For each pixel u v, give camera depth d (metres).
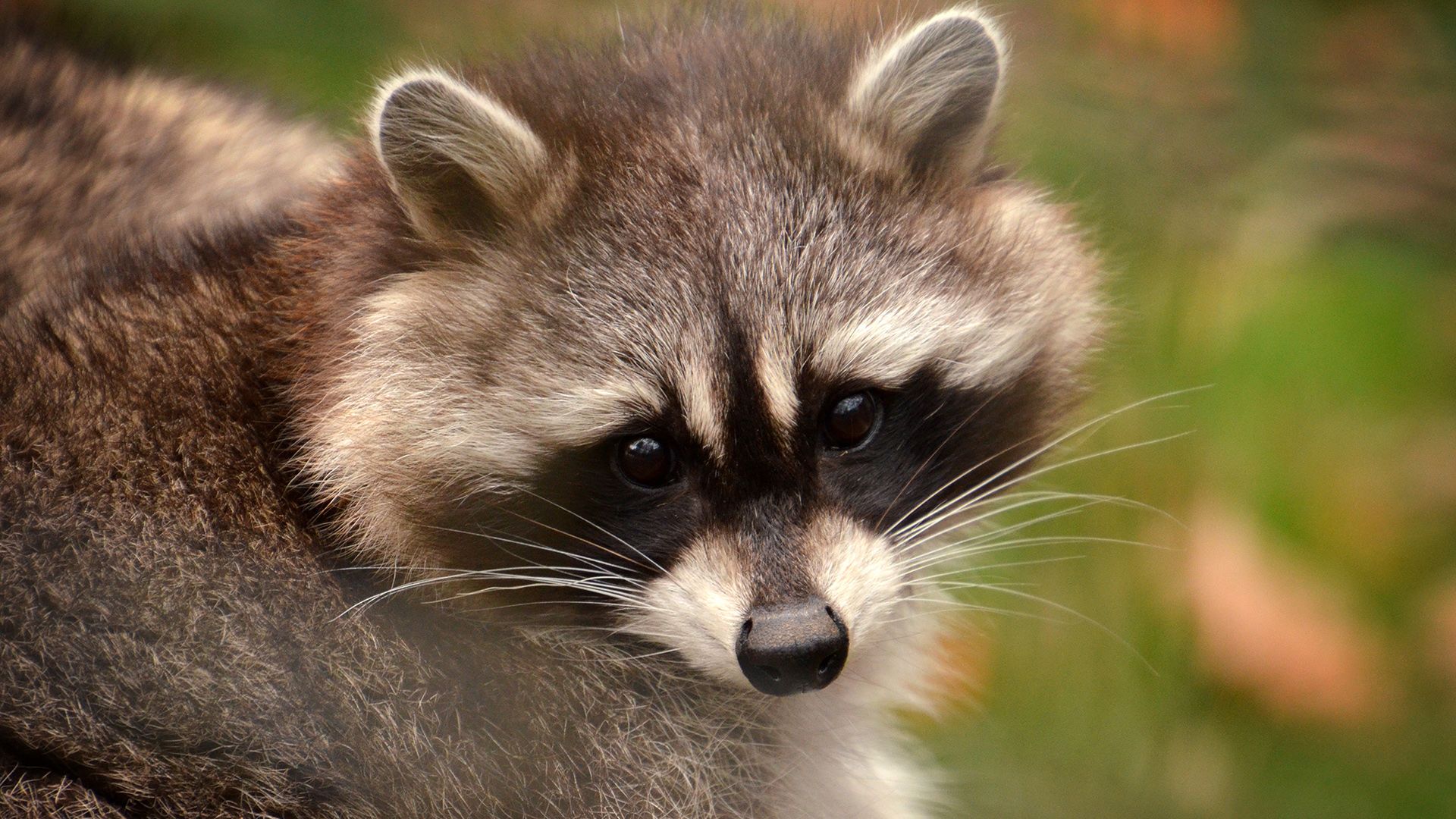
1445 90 10.45
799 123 6.95
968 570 7.59
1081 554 9.23
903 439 6.90
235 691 6.22
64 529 6.22
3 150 8.49
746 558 6.49
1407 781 8.89
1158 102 10.23
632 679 7.16
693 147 6.83
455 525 6.85
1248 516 9.65
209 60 10.77
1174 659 9.02
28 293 7.57
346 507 6.74
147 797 6.11
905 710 8.80
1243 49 10.52
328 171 7.80
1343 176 10.45
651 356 6.53
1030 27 10.51
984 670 9.05
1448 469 10.63
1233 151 10.20
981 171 7.46
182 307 6.89
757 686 6.41
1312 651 9.12
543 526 6.81
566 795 6.69
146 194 8.48
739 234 6.62
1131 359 9.61
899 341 6.70
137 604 6.22
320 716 6.33
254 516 6.61
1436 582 10.02
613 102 7.05
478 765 6.53
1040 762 8.82
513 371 6.68
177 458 6.55
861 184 6.91
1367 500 10.17
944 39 7.07
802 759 7.53
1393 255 10.64
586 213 6.72
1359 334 10.48
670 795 6.93
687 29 7.82
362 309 6.84
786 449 6.54
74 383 6.54
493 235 6.93
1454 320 10.70
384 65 9.00
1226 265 10.02
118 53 10.02
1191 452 9.46
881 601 6.61
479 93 6.93
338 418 6.69
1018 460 7.42
